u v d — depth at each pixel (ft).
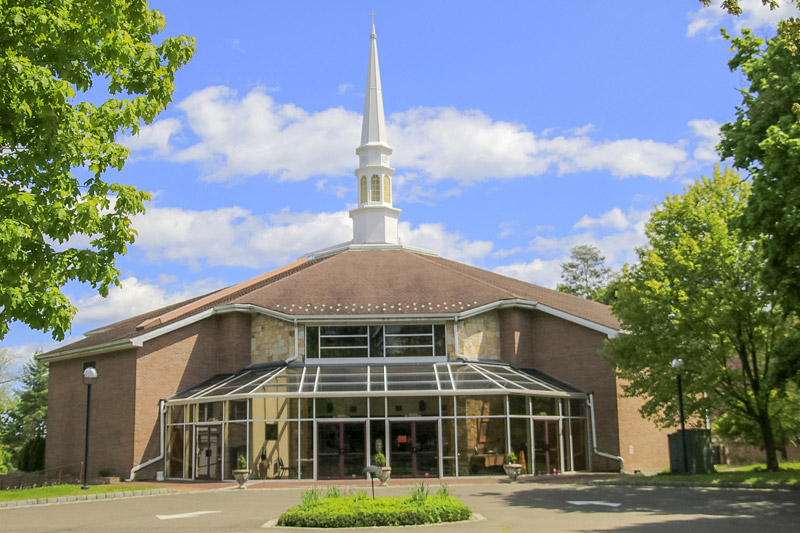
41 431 238.27
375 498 66.23
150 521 66.54
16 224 43.45
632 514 63.87
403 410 113.70
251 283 158.81
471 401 114.32
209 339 132.57
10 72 42.50
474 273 164.45
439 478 109.81
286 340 128.47
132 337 121.70
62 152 46.83
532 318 137.39
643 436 131.34
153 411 122.93
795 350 91.97
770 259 75.46
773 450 102.37
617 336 111.86
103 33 49.47
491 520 61.87
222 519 66.54
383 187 171.73
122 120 53.36
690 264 101.40
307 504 63.41
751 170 81.97
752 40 87.86
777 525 55.26
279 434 112.47
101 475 120.98
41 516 73.36
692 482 89.97
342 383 116.26
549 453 118.83
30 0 45.96
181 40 54.90
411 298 133.80
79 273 50.55
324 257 171.12
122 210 52.16
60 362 140.97
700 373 102.06
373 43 176.35
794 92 75.41
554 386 125.70
